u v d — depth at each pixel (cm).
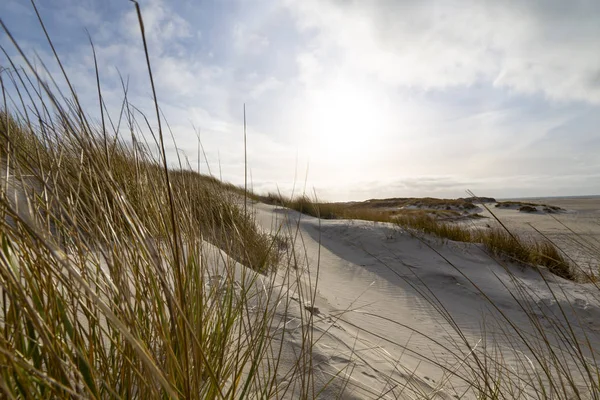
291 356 194
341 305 454
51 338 74
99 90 97
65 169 111
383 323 416
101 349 91
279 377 168
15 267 78
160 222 126
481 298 570
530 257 700
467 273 693
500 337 374
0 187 73
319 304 372
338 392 171
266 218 585
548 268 675
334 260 796
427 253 827
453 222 1564
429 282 668
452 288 626
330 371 190
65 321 83
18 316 73
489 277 666
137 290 100
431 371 279
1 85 83
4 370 67
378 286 635
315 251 841
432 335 400
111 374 98
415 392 200
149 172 136
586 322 441
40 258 80
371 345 290
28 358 77
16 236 82
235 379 113
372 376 206
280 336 215
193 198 164
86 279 91
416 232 972
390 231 988
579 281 622
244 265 154
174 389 85
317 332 242
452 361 304
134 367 83
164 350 96
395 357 287
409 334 389
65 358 78
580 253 470
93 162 88
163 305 103
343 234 1015
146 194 132
